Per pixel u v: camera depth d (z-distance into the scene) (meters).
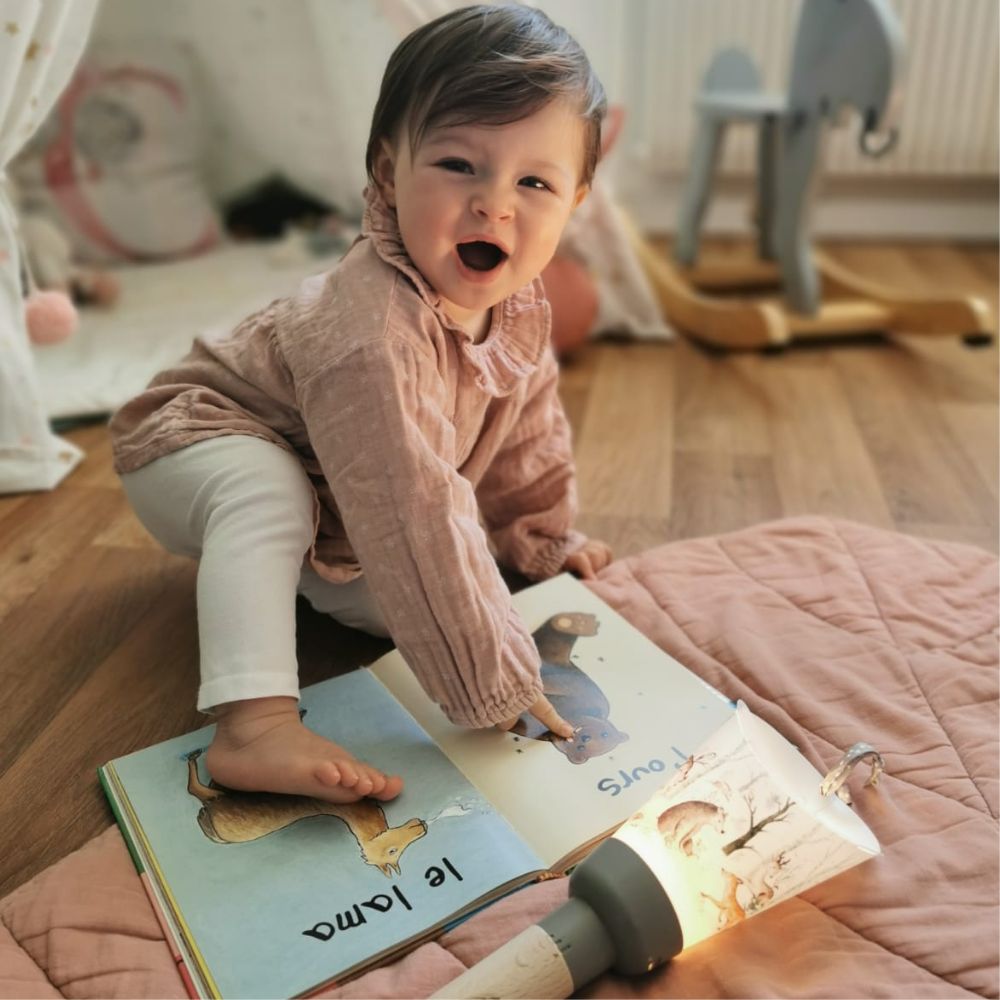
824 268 1.97
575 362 1.73
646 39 2.28
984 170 2.31
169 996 0.59
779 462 1.36
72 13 1.14
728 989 0.59
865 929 0.63
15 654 0.93
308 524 0.80
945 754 0.76
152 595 1.03
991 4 2.14
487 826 0.70
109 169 1.94
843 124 1.69
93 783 0.78
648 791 0.74
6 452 1.20
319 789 0.70
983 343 1.74
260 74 1.97
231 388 0.88
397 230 0.80
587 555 1.04
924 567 1.00
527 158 0.73
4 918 0.64
